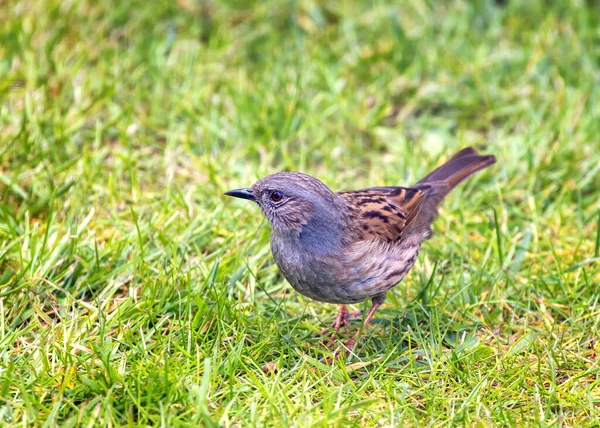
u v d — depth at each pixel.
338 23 15.52
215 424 7.68
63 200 11.13
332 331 9.55
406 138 13.40
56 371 8.41
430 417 8.21
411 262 9.84
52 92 12.93
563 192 11.86
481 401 8.39
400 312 9.92
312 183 9.31
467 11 15.18
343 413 7.95
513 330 9.80
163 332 9.27
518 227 11.57
